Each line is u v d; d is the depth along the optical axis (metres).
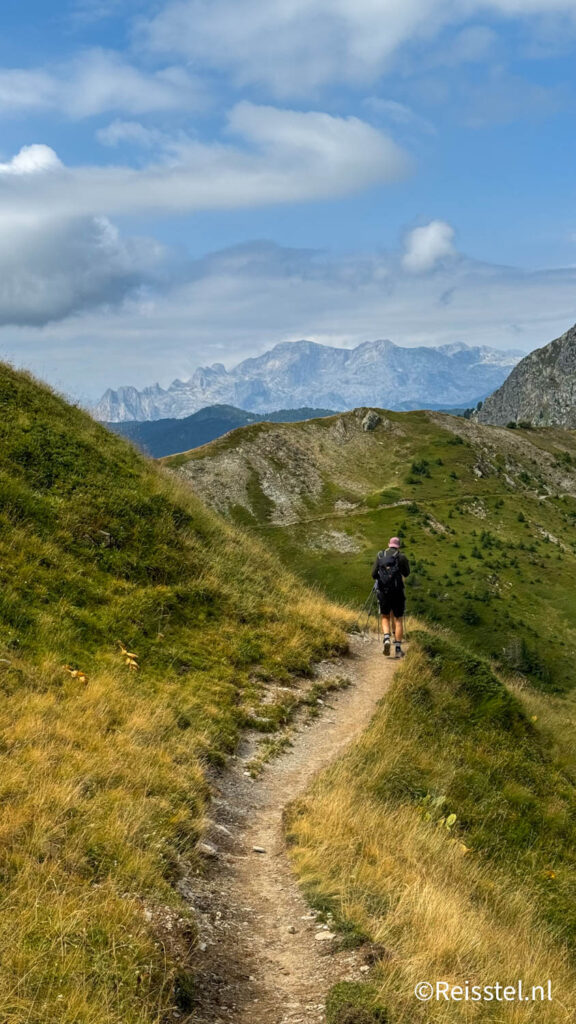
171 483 24.48
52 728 9.89
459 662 19.58
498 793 14.12
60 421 23.36
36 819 7.34
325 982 6.18
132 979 5.46
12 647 12.40
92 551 17.66
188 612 17.53
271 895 7.95
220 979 6.18
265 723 13.96
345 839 9.20
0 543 15.70
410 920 7.24
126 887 6.88
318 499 181.38
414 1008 5.67
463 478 193.62
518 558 157.50
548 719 20.48
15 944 5.43
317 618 20.86
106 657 13.65
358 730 14.59
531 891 11.13
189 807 9.42
